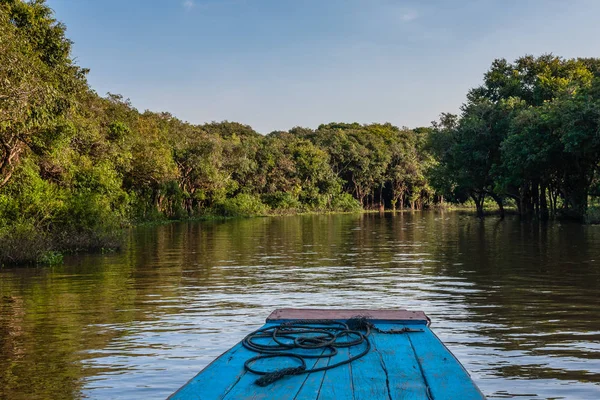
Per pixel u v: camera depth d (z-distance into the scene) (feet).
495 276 39.63
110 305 30.25
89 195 70.49
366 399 10.23
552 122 102.58
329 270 44.83
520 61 142.41
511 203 249.96
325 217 189.57
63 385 17.28
